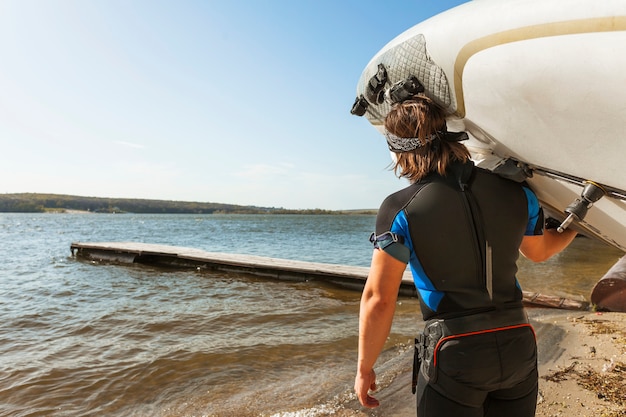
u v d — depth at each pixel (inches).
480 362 39.4
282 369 160.7
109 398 142.0
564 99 42.9
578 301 241.4
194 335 213.8
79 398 142.6
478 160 64.1
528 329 42.2
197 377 155.8
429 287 42.2
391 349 177.3
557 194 55.9
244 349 186.5
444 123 44.7
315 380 147.1
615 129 41.7
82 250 592.4
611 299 216.4
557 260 500.7
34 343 206.4
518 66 43.9
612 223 53.6
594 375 121.8
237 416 123.1
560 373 126.1
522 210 44.2
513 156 54.8
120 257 536.7
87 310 277.4
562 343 155.4
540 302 243.1
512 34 43.3
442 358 40.7
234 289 346.9
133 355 183.6
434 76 51.3
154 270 461.4
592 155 45.5
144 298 313.4
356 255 766.5
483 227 41.4
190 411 129.0
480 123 53.6
